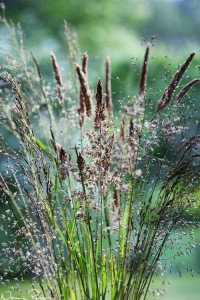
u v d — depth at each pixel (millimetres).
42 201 994
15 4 5230
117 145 1019
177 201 1000
